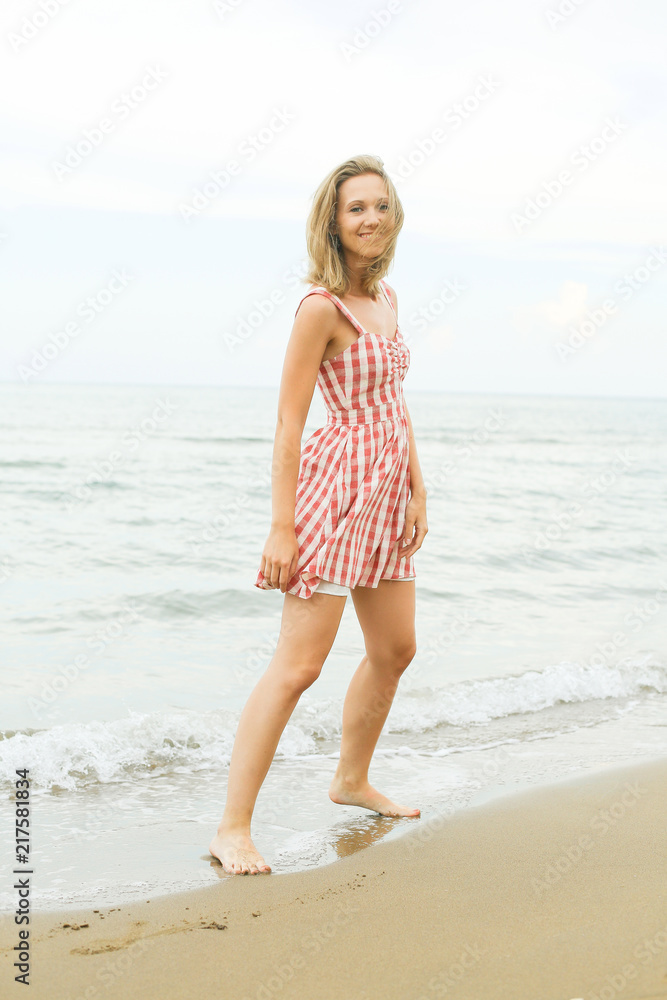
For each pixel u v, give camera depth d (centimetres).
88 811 297
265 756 246
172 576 775
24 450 2127
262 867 236
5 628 584
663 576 865
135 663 502
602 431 4188
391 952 187
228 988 174
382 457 245
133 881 234
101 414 3791
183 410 4353
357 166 239
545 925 198
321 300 237
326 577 237
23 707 415
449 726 408
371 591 262
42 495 1372
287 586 241
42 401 4878
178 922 203
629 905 208
